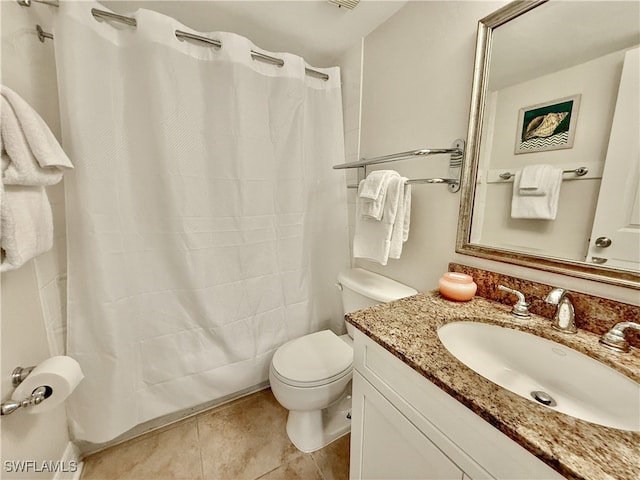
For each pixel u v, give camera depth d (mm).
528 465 425
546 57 756
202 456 1190
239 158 1257
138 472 1122
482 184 930
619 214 655
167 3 1119
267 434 1303
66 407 1073
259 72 1282
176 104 1107
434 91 1069
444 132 1046
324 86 1507
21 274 842
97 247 1007
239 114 1224
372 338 708
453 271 1049
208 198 1234
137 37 1031
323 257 1658
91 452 1193
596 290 703
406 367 638
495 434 467
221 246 1289
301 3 1132
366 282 1301
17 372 778
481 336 807
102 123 999
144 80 1054
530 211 813
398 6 1166
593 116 682
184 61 1111
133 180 1103
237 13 1188
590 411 604
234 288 1343
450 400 541
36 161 708
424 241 1168
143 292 1163
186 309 1249
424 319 787
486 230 932
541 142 779
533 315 807
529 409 464
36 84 943
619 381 577
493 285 922
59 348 1052
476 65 897
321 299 1682
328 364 1198
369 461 807
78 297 1028
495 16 844
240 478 1101
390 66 1256
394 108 1256
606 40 654
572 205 730
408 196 1102
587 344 646
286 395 1118
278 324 1501
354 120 1509
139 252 1143
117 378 1089
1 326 730
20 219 687
